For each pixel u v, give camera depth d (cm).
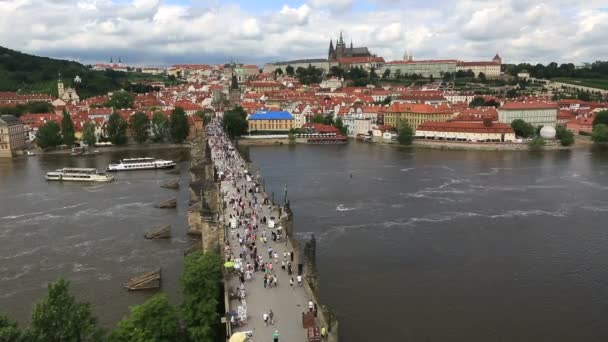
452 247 13362
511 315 9800
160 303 7150
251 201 13962
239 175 17988
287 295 8019
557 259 12606
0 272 11312
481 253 12962
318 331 6644
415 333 9106
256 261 9344
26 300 9975
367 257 12594
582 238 14125
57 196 18612
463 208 17200
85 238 13588
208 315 7575
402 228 14938
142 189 19850
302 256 9600
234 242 10450
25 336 5825
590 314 9881
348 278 11356
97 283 10712
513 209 17112
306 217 16038
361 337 8956
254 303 7725
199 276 7894
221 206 13350
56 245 13050
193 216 13775
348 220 15712
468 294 10656
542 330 9294
